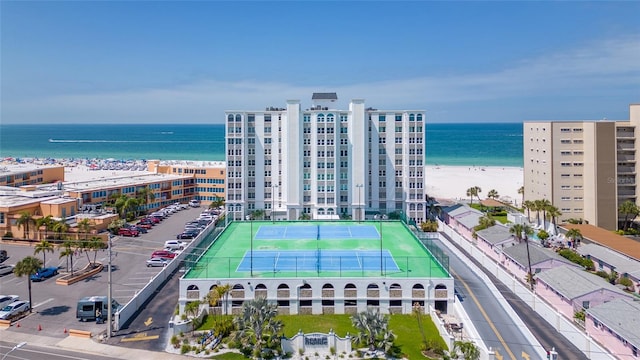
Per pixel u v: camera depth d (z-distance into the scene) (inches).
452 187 7829.7
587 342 2092.8
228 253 3211.1
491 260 3361.2
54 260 3545.8
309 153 4815.5
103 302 2495.1
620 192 4448.8
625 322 2064.5
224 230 3983.8
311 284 2613.2
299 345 2114.9
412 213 4931.1
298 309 2605.8
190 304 2442.2
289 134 4763.8
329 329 2402.8
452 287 2613.2
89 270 3267.7
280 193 4906.5
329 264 2925.7
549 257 3080.7
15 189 5152.6
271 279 2608.3
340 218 4749.0
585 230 4023.1
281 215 4857.3
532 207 4475.9
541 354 2095.2
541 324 2429.9
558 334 2305.6
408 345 2203.5
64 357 2057.1
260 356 2076.8
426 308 2613.2
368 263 2942.9
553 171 4589.1
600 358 2006.6
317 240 3612.2
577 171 4576.8
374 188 4940.9
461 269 3398.1
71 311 2581.2
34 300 2738.7
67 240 3408.0
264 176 4911.4
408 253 3193.9
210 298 2413.9
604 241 3661.4
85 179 7003.0
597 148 4384.8
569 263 3034.0
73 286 2989.7
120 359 2048.5
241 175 4837.6
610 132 4382.4
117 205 4872.0
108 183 5629.9
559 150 4581.7
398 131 4921.3
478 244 4035.4
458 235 4170.8
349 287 2630.4
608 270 3174.2
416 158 4909.0
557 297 2630.4
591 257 3398.1
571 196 4581.7
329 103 5088.6
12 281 3080.7
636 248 3459.6
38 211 4318.4
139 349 2144.4
